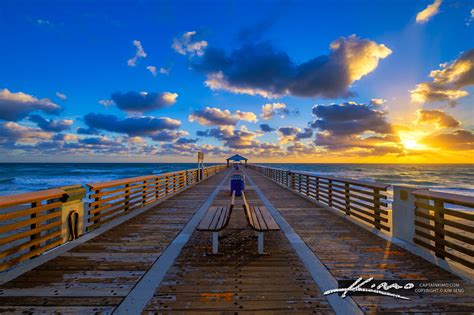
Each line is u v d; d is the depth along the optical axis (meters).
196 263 3.56
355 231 5.17
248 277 3.14
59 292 2.77
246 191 11.80
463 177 45.41
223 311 2.47
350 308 2.51
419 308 2.52
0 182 34.53
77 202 4.64
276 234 4.96
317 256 3.82
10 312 2.43
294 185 12.51
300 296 2.73
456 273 3.21
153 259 3.69
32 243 3.60
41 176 44.88
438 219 3.68
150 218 6.29
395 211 4.62
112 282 3.00
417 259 3.70
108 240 4.55
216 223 4.11
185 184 13.62
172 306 2.53
